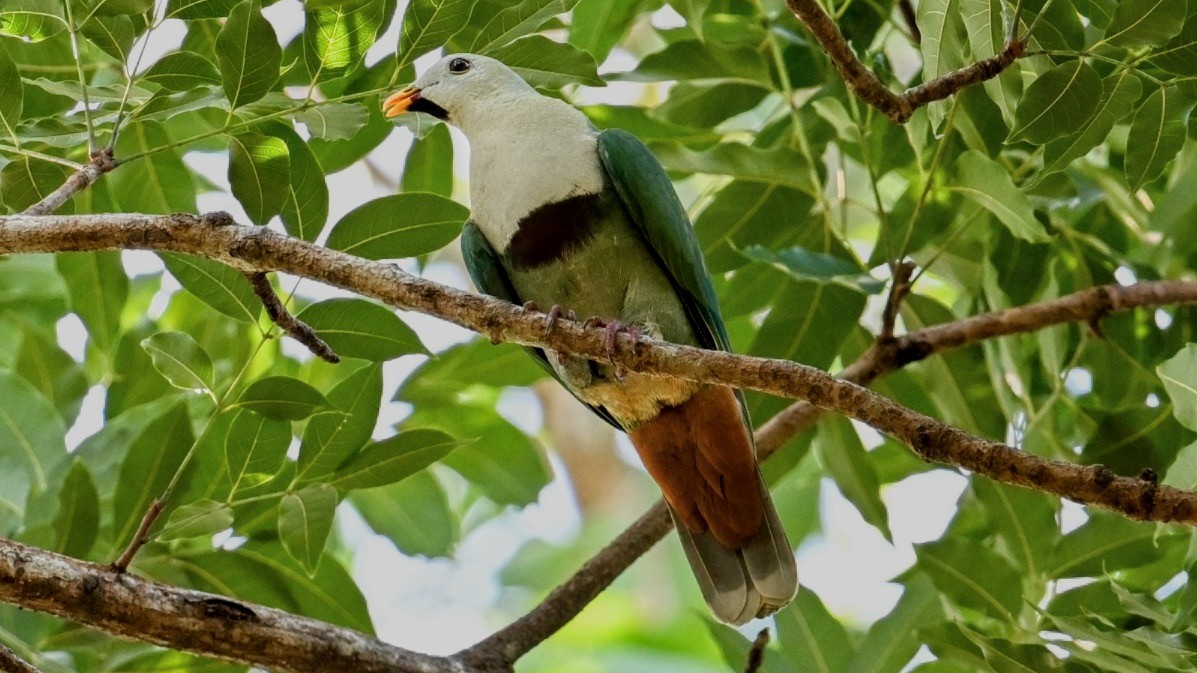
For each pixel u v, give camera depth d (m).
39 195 8.90
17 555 7.18
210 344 12.30
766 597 9.73
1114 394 11.46
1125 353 11.26
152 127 11.00
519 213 9.47
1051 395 11.49
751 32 11.51
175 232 7.39
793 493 16.39
